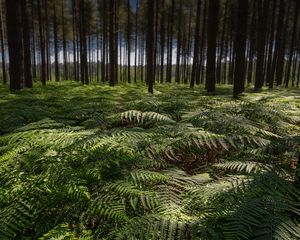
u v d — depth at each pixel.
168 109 6.92
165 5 33.38
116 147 3.44
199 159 4.21
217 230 2.37
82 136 3.95
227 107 6.38
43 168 3.20
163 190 2.95
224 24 33.16
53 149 3.62
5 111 7.00
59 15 39.09
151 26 12.89
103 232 2.51
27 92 12.23
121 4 33.75
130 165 3.42
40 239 2.24
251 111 5.77
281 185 2.90
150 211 2.73
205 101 7.77
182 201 2.77
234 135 3.95
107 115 6.28
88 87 17.59
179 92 14.27
